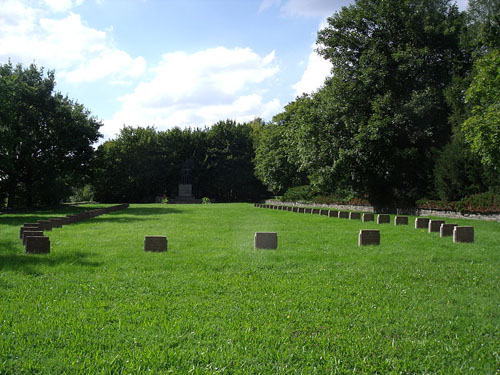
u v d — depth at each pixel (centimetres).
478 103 2659
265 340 641
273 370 547
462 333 683
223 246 1600
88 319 727
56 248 1528
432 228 2145
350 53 4050
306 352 602
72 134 5303
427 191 3694
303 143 4191
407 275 1096
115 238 1847
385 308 805
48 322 702
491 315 775
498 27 3033
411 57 3591
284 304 823
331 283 1000
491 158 2470
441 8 3966
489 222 2794
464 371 548
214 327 692
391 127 3662
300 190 6462
